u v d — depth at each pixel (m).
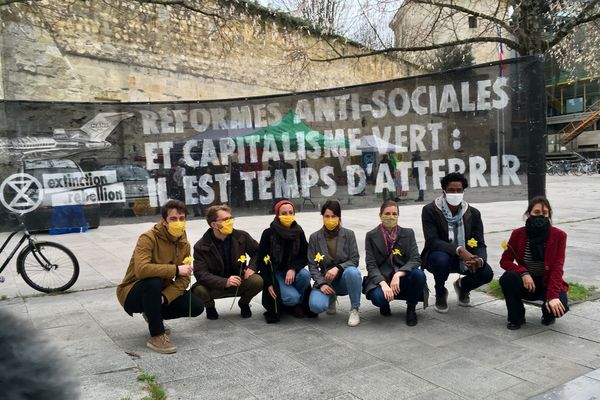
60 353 0.69
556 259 4.40
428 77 5.83
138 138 6.33
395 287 4.70
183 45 16.59
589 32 7.49
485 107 5.61
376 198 6.15
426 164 5.93
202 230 11.79
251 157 6.44
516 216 13.03
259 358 4.02
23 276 6.18
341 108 6.25
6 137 6.00
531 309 5.13
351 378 3.62
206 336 4.59
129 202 6.34
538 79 5.23
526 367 3.72
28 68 12.79
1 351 0.61
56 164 6.16
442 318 4.95
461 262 5.01
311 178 6.36
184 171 6.40
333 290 4.91
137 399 3.29
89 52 14.24
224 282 4.78
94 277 7.14
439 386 3.46
